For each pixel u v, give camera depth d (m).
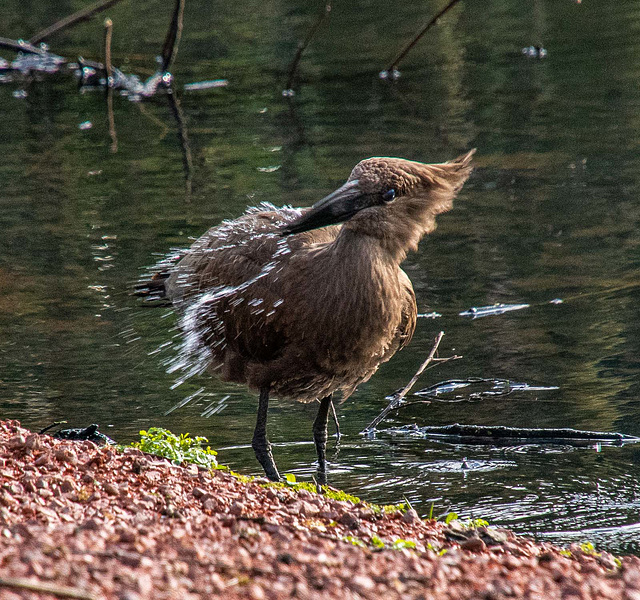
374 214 9.81
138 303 15.95
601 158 22.19
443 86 28.50
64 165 23.33
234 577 6.33
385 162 9.90
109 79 29.77
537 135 23.94
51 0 38.38
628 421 11.81
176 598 5.78
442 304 15.78
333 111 26.92
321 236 10.62
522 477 10.59
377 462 11.09
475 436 11.67
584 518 9.62
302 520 8.18
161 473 8.90
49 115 27.72
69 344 14.51
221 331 10.92
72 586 5.69
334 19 36.03
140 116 27.38
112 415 12.27
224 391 13.20
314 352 10.31
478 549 8.02
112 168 23.02
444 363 13.80
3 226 19.41
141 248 18.11
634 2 36.06
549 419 11.95
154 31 35.06
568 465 10.86
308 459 11.25
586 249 17.72
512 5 36.97
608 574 7.44
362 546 7.44
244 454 11.36
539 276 16.67
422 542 8.06
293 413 12.57
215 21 36.09
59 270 17.25
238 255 10.64
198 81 30.25
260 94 28.88
